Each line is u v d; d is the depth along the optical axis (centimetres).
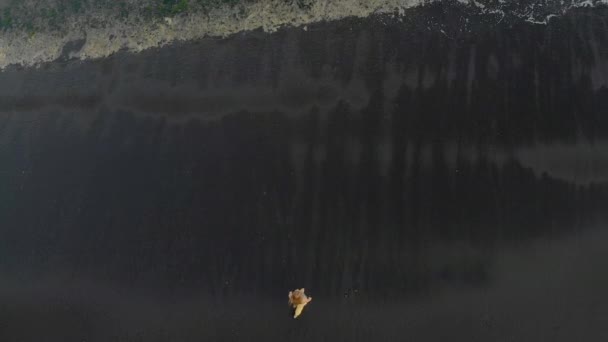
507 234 957
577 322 913
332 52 1070
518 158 986
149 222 1028
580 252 941
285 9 1101
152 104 1095
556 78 1019
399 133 1014
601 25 1041
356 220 984
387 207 984
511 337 920
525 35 1047
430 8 1073
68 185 1073
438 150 1000
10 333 1009
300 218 995
